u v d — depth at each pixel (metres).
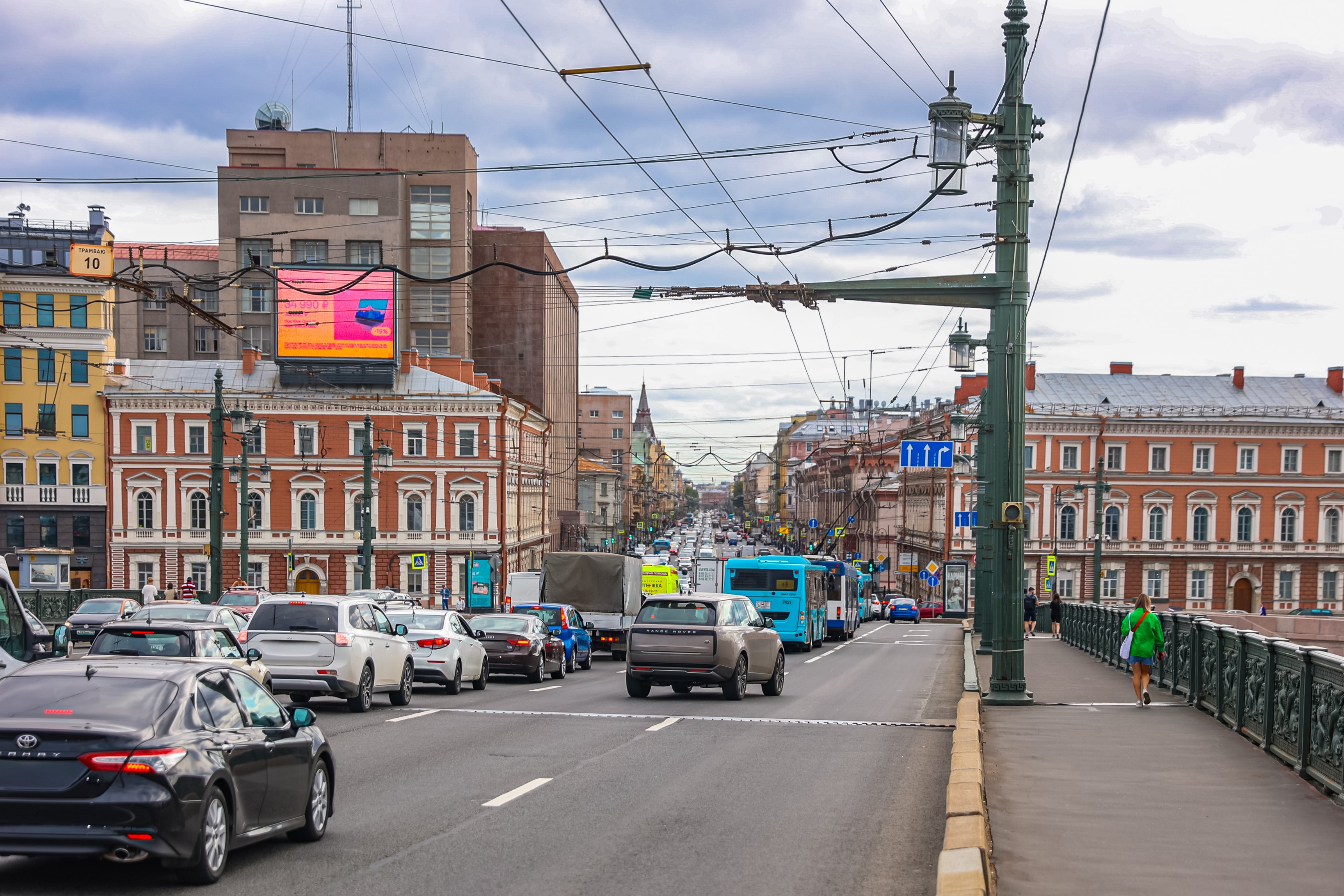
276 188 81.19
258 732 8.39
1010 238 18.86
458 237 83.31
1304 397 82.12
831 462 130.12
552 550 92.06
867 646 44.66
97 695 7.68
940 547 82.56
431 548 66.25
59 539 64.94
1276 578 78.69
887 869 8.27
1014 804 10.16
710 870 8.17
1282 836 8.84
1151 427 77.81
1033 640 45.81
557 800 10.73
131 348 83.00
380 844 8.88
